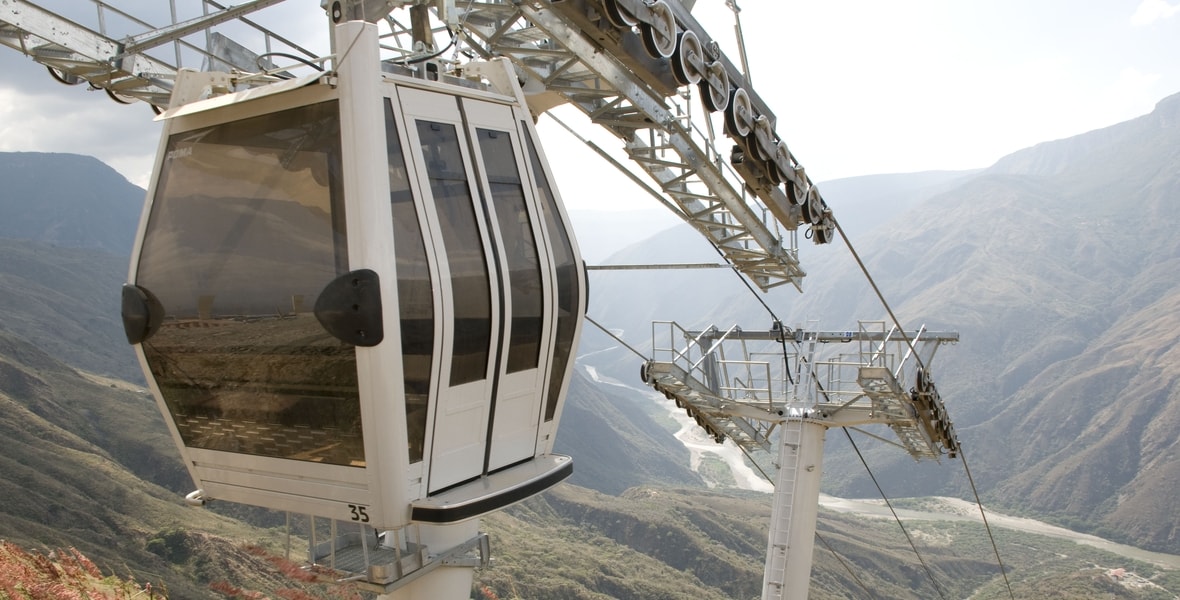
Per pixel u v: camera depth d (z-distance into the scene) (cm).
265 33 1142
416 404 546
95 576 1269
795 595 2598
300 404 553
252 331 559
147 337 611
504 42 1437
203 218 582
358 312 511
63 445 11294
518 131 667
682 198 1984
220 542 7131
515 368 635
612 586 12562
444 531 698
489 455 623
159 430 14075
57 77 1439
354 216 519
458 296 569
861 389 2556
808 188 1828
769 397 2734
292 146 549
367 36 533
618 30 1165
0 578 1105
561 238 690
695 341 2827
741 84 1509
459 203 587
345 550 666
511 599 2069
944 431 2995
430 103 584
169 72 1468
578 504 19762
